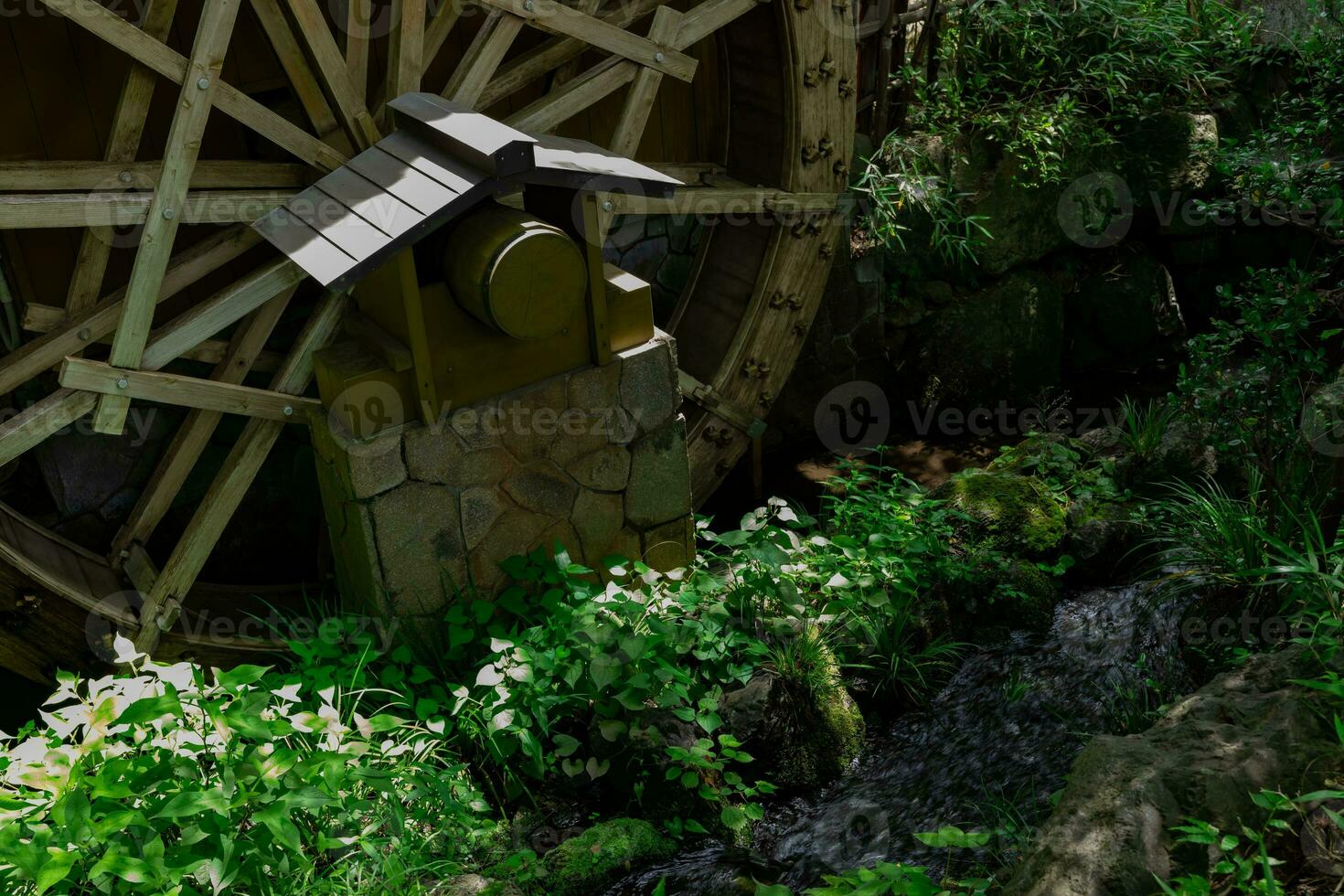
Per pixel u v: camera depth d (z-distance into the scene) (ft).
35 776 8.56
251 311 11.88
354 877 9.24
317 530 14.93
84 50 11.56
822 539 12.86
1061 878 7.21
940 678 12.52
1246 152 15.79
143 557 12.48
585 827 10.83
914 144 18.11
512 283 10.55
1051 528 13.70
